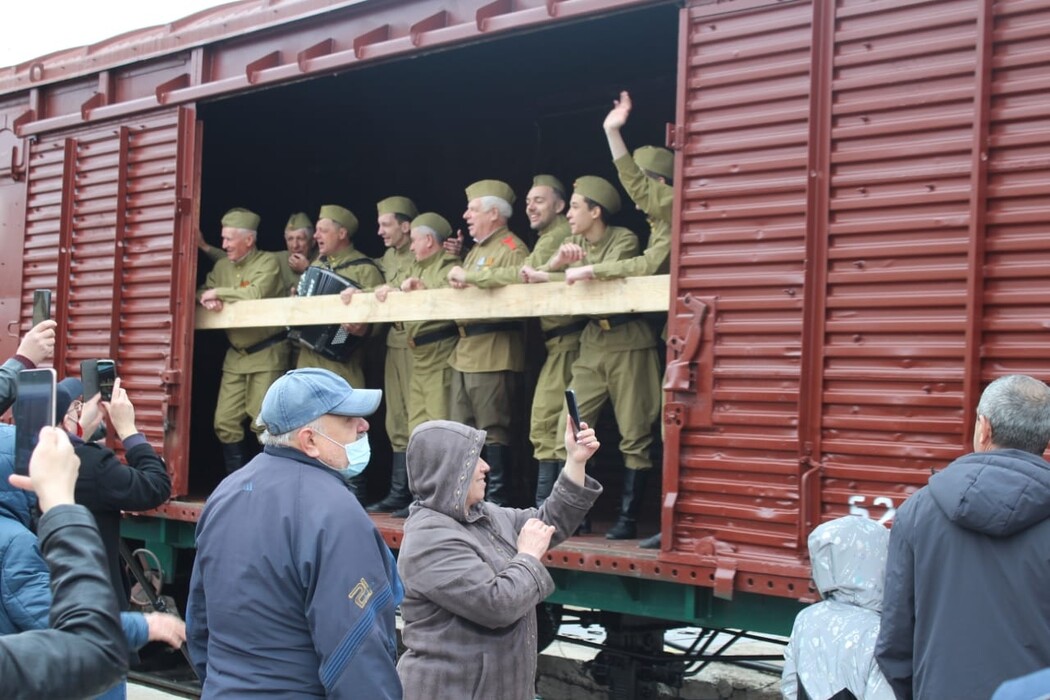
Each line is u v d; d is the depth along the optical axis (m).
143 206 6.02
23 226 6.74
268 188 8.13
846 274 3.55
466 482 2.84
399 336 6.27
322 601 2.39
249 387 6.58
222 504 2.58
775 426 3.67
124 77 6.33
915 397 3.38
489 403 5.57
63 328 6.29
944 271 3.34
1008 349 3.21
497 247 5.60
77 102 6.61
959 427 3.29
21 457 2.04
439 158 7.83
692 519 3.87
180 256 5.84
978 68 3.29
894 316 3.45
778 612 3.83
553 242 5.45
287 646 2.44
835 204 3.59
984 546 2.41
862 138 3.55
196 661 2.68
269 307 5.91
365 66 5.12
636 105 6.82
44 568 2.79
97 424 3.74
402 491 6.16
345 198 8.30
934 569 2.46
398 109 7.54
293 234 6.93
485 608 2.69
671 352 3.93
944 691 2.39
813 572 2.84
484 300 5.02
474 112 7.55
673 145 3.99
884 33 3.52
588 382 5.07
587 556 4.20
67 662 1.68
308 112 7.52
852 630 2.65
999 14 3.30
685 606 4.05
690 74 3.97
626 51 6.37
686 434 3.90
